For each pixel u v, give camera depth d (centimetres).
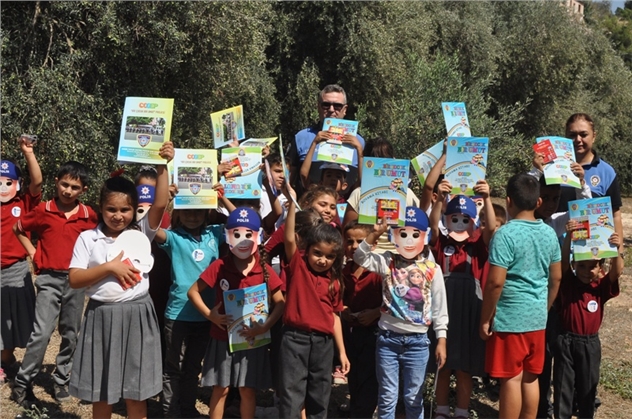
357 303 493
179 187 487
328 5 1777
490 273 455
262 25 1530
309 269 453
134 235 435
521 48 2458
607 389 638
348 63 1836
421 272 462
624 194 3306
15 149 1124
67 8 1173
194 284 462
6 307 555
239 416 530
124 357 434
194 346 498
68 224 530
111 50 1218
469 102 1427
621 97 3000
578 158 572
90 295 434
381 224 463
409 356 460
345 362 455
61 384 536
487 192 489
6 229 557
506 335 461
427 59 2092
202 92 1427
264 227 557
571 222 500
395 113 1689
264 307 450
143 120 450
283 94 1894
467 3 2280
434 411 556
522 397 473
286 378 446
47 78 1141
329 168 586
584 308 504
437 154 538
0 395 532
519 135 1653
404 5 1952
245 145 546
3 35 1124
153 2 1219
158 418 518
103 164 1200
